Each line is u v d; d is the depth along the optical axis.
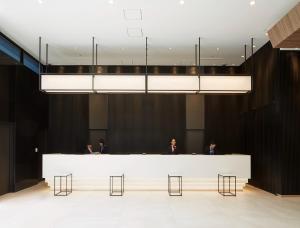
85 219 6.36
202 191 9.46
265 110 9.67
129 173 9.30
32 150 10.96
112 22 7.41
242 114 11.81
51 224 6.00
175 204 7.75
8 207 7.44
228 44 9.20
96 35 8.35
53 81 8.37
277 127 8.80
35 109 11.20
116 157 9.33
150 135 12.21
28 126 10.59
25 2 6.32
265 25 7.60
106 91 8.51
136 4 6.42
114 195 8.86
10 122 9.47
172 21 7.34
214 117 12.32
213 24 7.54
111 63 11.73
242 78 8.41
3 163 9.09
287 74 8.77
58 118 12.30
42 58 10.88
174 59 11.02
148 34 8.27
